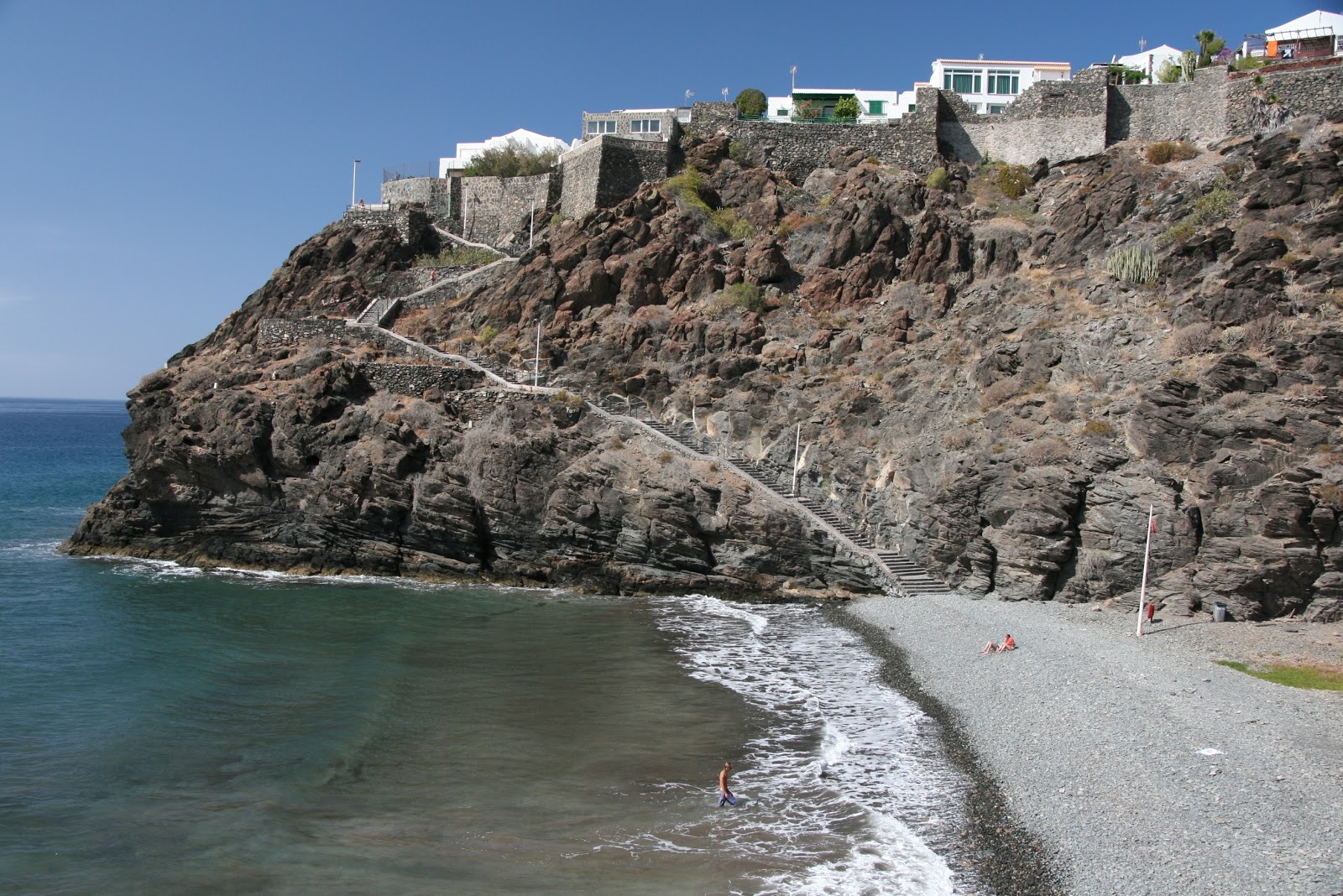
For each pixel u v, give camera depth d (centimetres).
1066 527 4381
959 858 2147
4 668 3516
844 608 4619
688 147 7675
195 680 3416
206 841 2200
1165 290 5294
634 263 6725
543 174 7838
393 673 3528
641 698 3288
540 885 2025
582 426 5603
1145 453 4378
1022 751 2748
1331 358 4259
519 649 3894
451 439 5506
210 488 5691
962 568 4756
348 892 1986
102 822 2291
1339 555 3781
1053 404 4878
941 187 7019
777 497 5156
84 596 4759
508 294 6794
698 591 5006
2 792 2447
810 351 6066
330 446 5503
